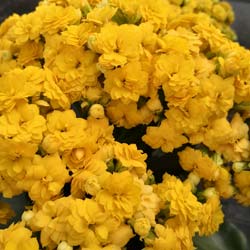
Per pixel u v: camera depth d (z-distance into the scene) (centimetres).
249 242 23
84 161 14
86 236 13
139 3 16
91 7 17
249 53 16
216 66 16
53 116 14
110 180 13
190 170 16
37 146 14
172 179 15
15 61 16
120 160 14
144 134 16
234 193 16
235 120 16
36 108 14
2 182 14
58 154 14
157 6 16
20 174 14
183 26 17
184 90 15
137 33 15
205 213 15
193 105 15
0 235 13
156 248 13
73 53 15
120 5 16
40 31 16
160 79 15
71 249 13
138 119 15
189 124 15
